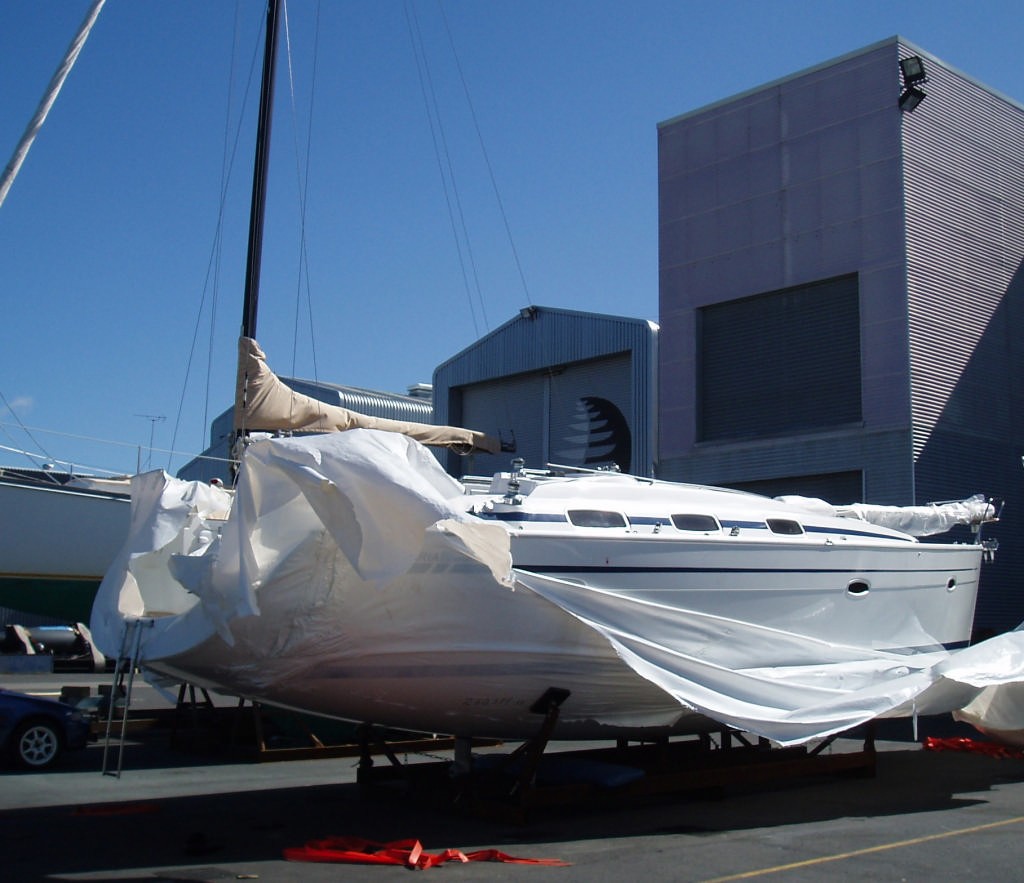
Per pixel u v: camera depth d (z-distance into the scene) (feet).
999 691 30.32
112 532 58.95
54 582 57.31
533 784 24.02
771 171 59.82
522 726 24.31
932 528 35.35
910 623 30.45
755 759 27.71
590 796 23.18
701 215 62.90
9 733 29.78
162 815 23.44
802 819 23.49
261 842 20.67
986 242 58.18
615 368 69.82
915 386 52.65
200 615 21.27
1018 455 57.82
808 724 23.31
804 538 27.43
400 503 18.93
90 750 34.53
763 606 26.27
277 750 32.50
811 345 57.57
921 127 55.42
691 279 63.00
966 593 32.96
